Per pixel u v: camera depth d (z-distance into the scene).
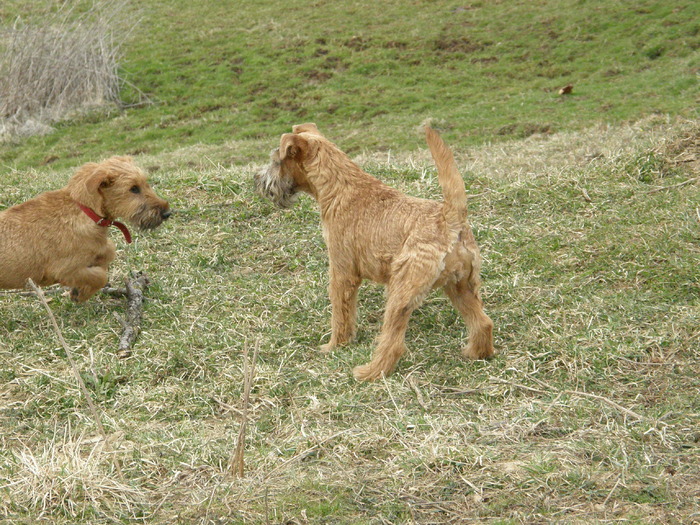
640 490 3.64
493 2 21.55
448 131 13.85
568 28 18.89
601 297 5.85
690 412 4.32
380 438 4.29
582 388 4.79
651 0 19.48
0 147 16.02
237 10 23.11
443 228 4.92
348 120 15.54
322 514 3.65
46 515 3.77
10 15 22.17
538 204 7.61
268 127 15.51
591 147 10.34
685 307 5.50
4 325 6.04
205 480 4.05
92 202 5.77
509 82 16.69
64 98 17.78
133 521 3.74
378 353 5.06
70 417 4.84
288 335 5.80
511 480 3.79
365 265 5.29
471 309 5.18
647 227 6.74
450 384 5.03
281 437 4.49
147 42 20.94
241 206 7.98
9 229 5.66
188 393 5.05
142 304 6.25
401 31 20.20
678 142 8.33
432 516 3.61
